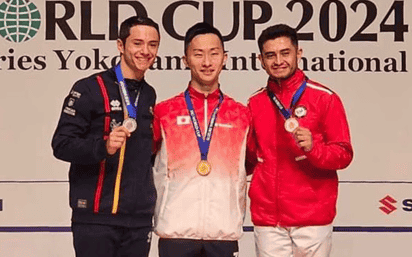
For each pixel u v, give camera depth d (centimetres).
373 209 531
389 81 532
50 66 525
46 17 525
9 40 523
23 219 522
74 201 386
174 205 399
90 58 526
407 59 532
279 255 414
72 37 525
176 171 403
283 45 409
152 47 395
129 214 387
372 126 533
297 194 411
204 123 409
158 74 528
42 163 524
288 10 530
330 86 530
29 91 524
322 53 530
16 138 523
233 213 402
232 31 528
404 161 532
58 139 381
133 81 395
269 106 417
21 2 525
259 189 416
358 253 530
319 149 397
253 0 529
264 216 415
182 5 529
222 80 528
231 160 405
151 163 405
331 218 416
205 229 398
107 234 384
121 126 370
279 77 411
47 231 523
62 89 525
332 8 530
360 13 531
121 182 386
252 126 420
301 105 413
